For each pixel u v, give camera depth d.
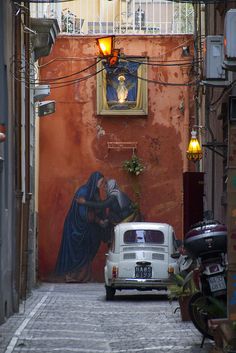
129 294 30.77
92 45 38.31
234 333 12.48
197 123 35.66
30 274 29.19
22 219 24.28
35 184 35.62
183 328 18.42
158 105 38.38
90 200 38.44
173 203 38.31
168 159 38.34
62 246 38.31
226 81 20.53
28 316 21.28
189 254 15.83
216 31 25.86
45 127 38.41
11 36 22.25
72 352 14.65
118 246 27.97
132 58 38.09
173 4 38.50
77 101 38.41
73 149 38.44
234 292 13.37
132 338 16.72
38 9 31.62
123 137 38.41
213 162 27.69
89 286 36.00
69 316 21.38
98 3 39.59
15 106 23.02
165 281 27.58
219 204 25.16
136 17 38.81
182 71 38.16
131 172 38.31
